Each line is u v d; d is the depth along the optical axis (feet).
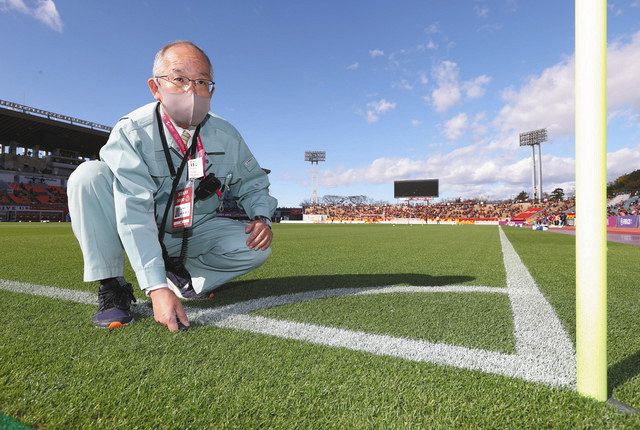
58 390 3.23
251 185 7.18
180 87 5.22
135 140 5.23
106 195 5.33
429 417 2.79
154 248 4.80
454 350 4.28
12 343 4.43
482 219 157.89
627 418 2.76
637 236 42.52
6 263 13.07
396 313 6.05
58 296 7.26
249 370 3.66
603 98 2.81
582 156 2.88
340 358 3.99
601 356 3.00
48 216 131.75
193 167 5.74
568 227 85.25
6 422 2.74
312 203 199.00
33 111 119.85
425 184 162.30
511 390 3.23
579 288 3.05
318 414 2.85
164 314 4.56
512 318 5.79
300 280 9.71
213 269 7.10
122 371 3.63
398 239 32.48
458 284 9.05
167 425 2.71
